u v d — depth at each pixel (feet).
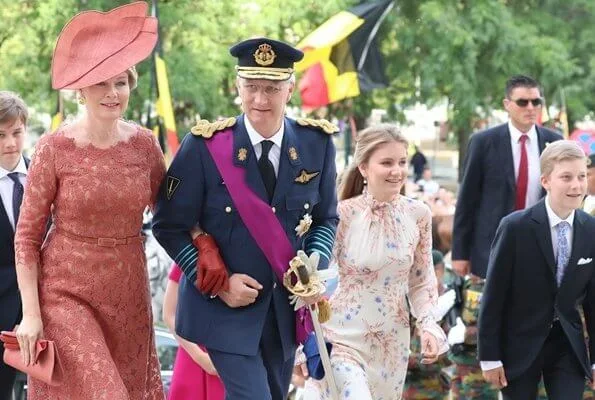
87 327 22.98
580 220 29.78
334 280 30.40
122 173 23.27
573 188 29.07
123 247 23.49
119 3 83.97
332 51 60.90
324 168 24.53
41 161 23.22
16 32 86.99
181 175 23.65
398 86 102.37
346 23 60.13
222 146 23.66
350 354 28.14
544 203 29.78
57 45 23.03
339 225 28.32
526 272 29.71
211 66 86.48
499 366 30.27
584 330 30.73
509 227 29.71
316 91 61.26
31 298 23.07
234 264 23.79
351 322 28.30
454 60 93.40
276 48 23.40
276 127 23.86
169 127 56.44
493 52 95.25
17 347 23.07
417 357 36.60
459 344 36.58
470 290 37.01
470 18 93.30
